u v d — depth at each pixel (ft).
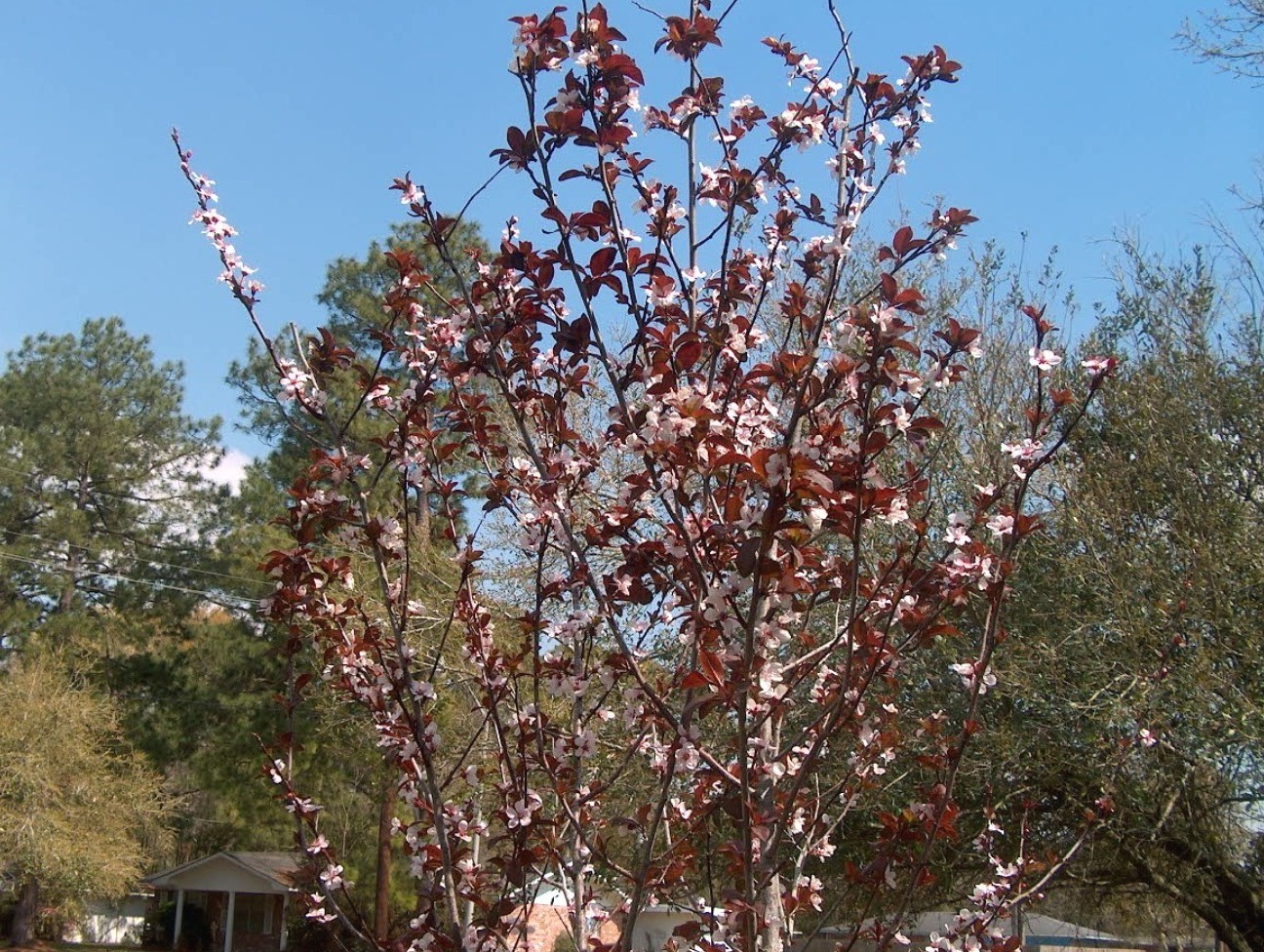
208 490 88.79
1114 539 28.22
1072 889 33.01
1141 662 26.16
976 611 26.78
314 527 10.40
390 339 11.20
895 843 10.12
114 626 79.46
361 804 62.28
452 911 9.84
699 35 10.34
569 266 9.53
